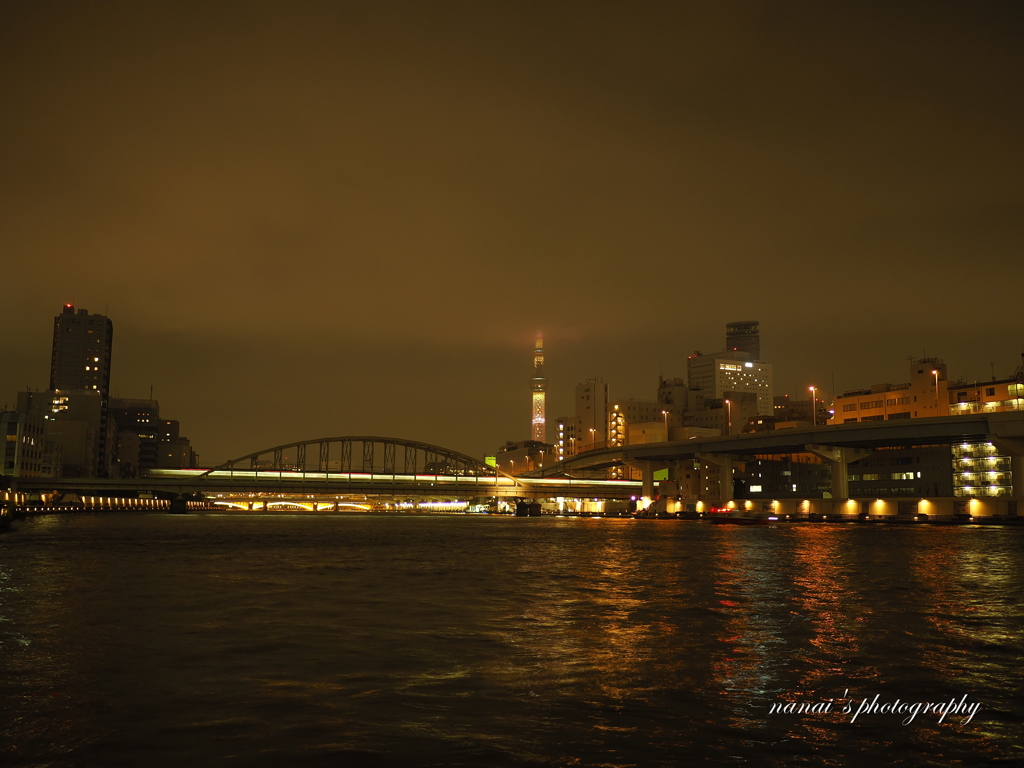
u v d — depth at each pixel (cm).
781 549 8581
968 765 1758
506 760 1753
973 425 14350
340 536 11831
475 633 3228
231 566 6353
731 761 1759
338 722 2003
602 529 14975
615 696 2252
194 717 2044
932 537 10794
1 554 7412
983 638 3145
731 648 2930
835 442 16662
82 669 2556
